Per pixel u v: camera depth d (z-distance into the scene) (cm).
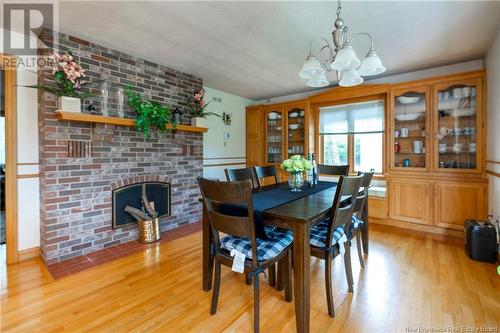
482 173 287
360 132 405
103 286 197
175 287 196
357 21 219
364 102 398
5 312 164
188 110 366
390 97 348
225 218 150
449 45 268
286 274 176
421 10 202
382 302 173
